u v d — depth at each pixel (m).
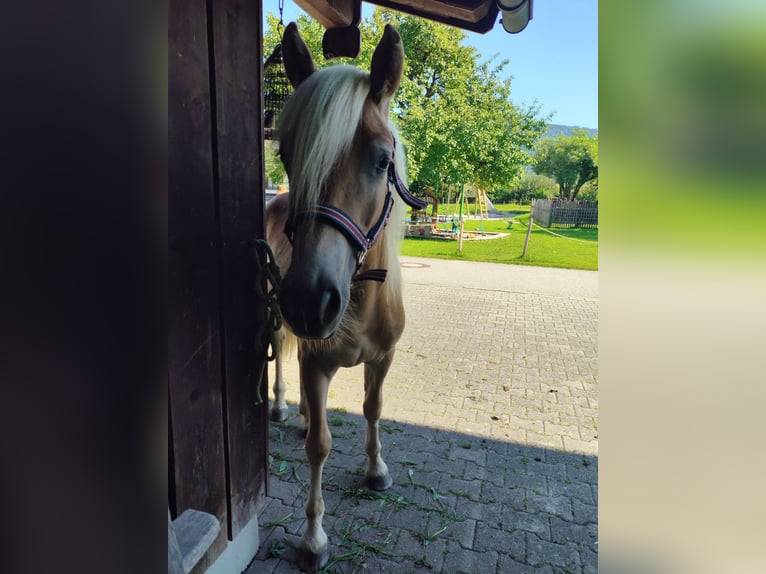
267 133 2.30
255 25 1.43
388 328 1.81
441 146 11.91
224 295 1.43
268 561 1.79
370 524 1.99
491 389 3.37
